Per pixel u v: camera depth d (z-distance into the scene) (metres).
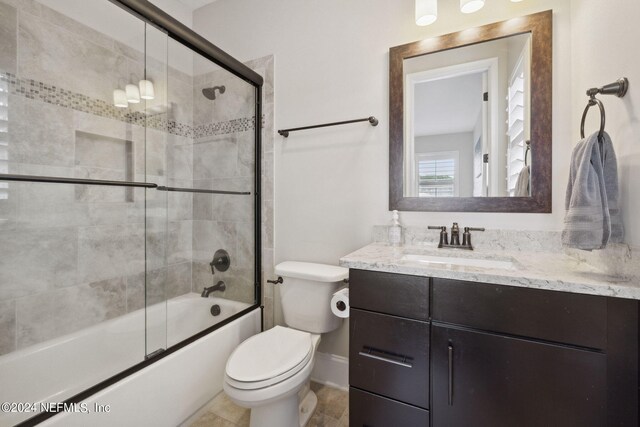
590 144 0.88
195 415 1.40
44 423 0.92
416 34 1.51
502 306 0.89
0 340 1.24
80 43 1.49
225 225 2.00
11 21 1.26
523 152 1.32
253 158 1.92
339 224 1.69
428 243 1.46
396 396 1.03
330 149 1.71
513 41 1.34
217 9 2.10
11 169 1.27
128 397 1.12
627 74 0.88
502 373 0.89
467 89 1.41
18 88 1.28
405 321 1.02
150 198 1.83
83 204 1.52
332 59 1.71
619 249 0.88
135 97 1.74
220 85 1.96
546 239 1.27
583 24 1.16
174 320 1.74
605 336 0.79
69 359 1.37
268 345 1.33
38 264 1.35
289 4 1.84
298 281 1.54
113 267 1.64
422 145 1.49
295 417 1.25
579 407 0.81
